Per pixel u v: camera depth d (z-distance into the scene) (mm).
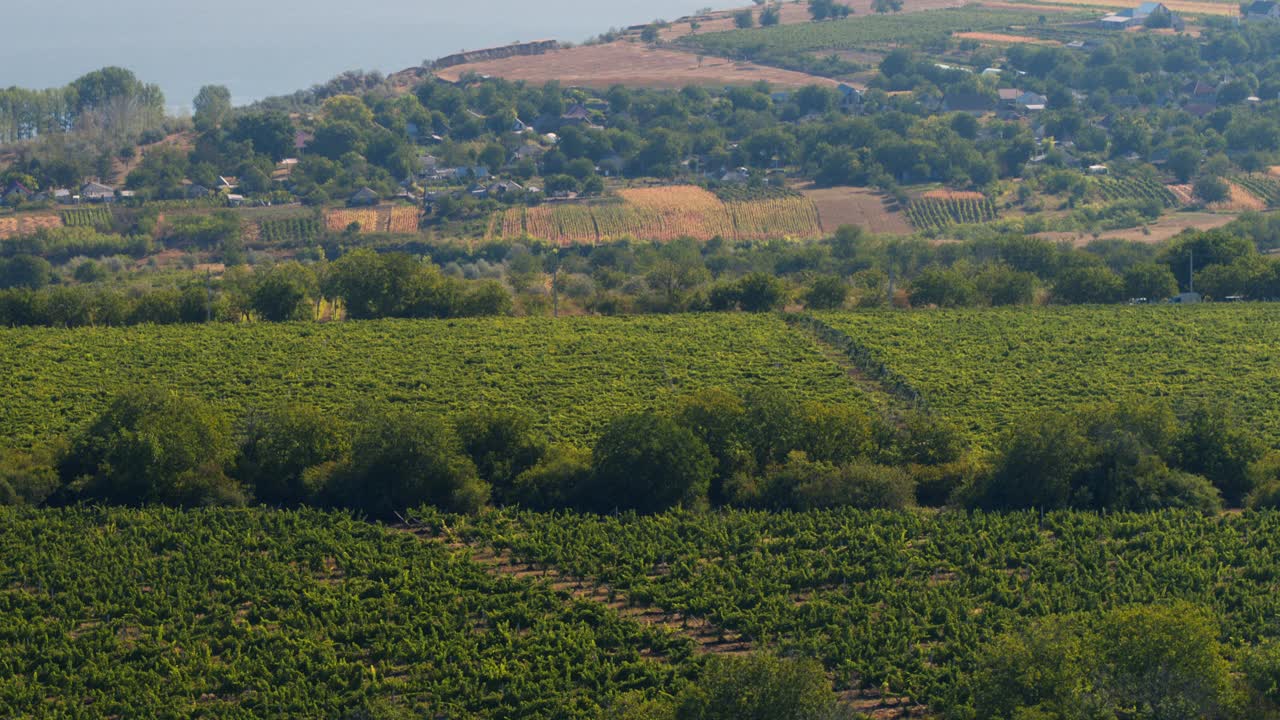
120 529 94688
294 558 89625
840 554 89250
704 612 81250
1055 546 90562
